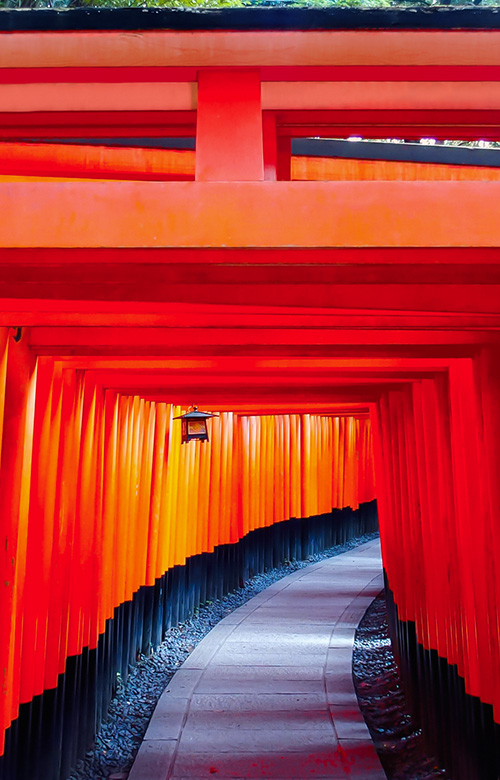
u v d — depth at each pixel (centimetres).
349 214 201
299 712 685
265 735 628
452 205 201
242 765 568
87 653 598
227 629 1011
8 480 411
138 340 428
